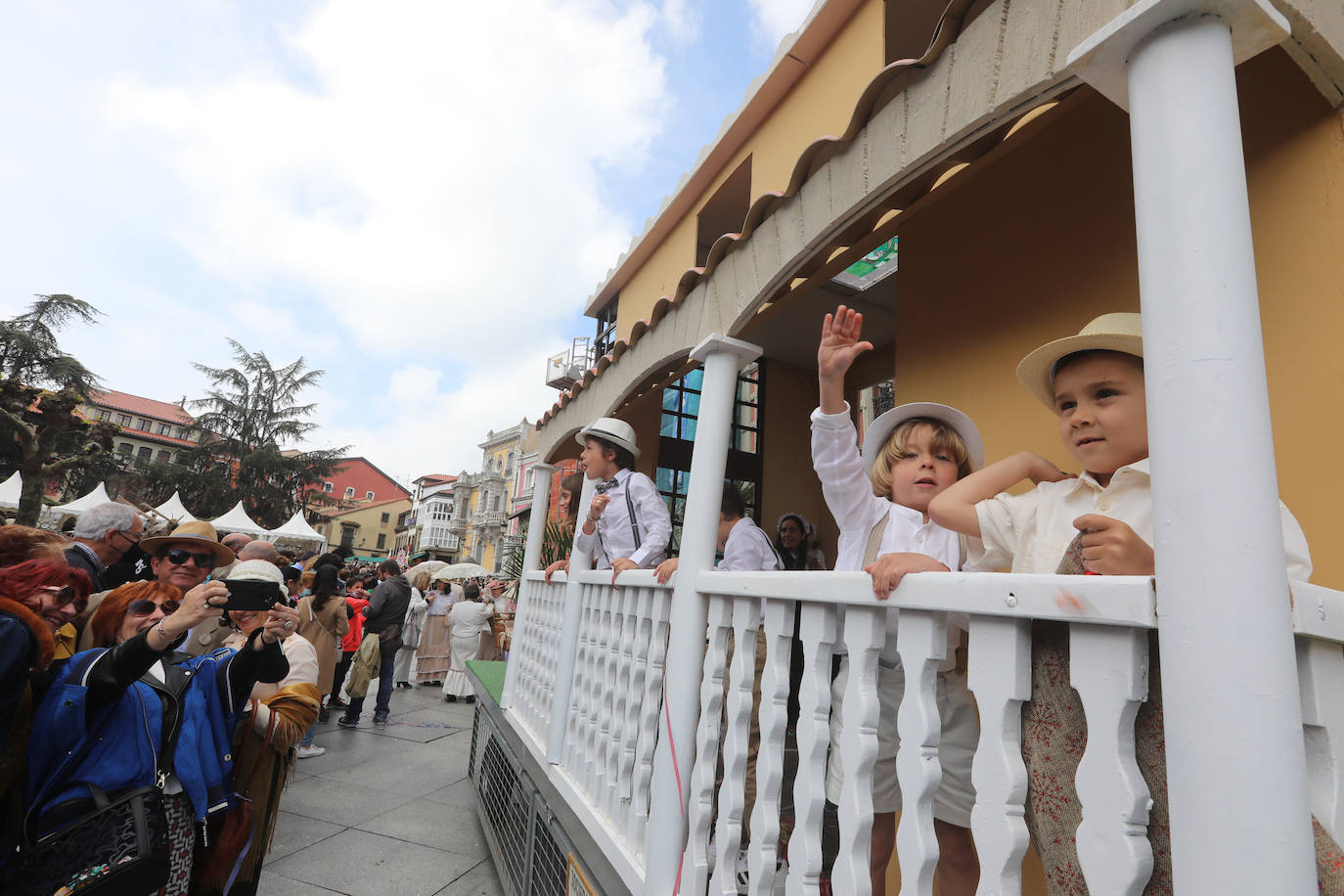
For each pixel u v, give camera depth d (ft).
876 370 18.56
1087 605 2.89
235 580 7.39
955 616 4.79
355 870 12.87
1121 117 7.66
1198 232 2.73
